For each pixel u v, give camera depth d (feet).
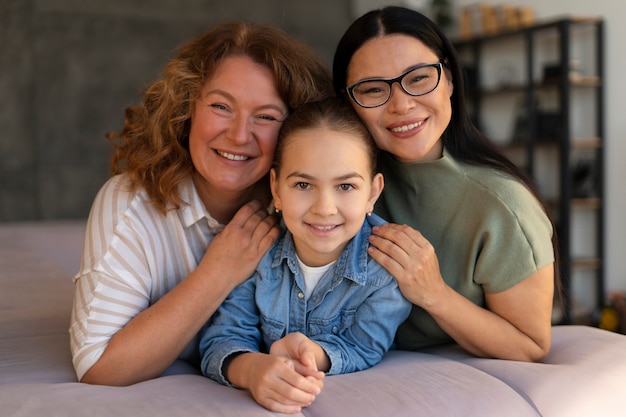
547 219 4.45
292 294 4.27
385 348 4.26
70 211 18.15
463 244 4.45
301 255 4.24
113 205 4.29
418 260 4.04
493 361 4.15
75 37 17.83
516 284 4.29
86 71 17.98
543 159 15.67
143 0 18.34
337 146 3.92
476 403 3.40
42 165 17.81
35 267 8.20
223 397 3.45
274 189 4.23
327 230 3.98
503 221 4.28
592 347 4.44
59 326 5.24
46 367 4.16
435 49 4.33
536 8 15.84
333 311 4.20
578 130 14.66
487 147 4.73
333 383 3.66
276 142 4.32
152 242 4.28
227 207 4.70
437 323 4.62
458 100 4.61
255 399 3.40
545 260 4.31
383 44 4.25
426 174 4.52
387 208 4.89
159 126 4.34
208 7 18.90
